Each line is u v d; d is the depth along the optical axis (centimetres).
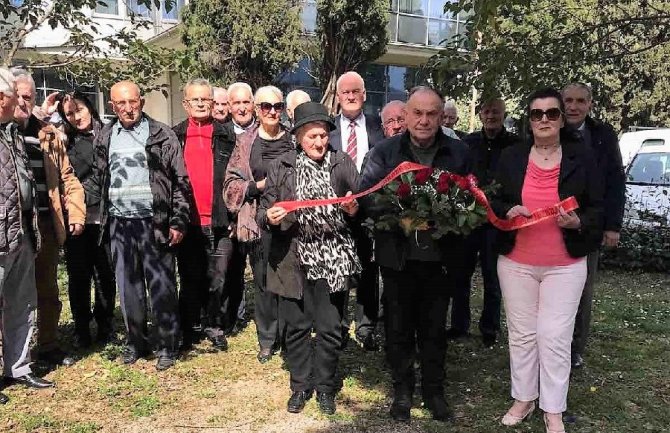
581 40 505
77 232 432
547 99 317
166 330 437
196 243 465
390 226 329
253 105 478
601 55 528
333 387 379
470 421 361
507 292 341
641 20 536
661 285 741
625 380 423
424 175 328
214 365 445
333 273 347
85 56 632
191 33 1111
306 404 379
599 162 397
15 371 400
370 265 453
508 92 509
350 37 1152
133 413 367
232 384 412
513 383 355
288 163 359
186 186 434
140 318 442
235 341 498
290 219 350
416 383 413
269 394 396
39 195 418
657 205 836
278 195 358
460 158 352
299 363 369
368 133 477
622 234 816
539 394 351
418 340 368
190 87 461
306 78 1488
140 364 445
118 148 423
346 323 479
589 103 398
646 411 377
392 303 354
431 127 341
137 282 436
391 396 393
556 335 325
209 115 467
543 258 327
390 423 357
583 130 403
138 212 423
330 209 351
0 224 361
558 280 326
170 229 428
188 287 470
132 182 421
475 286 719
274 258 358
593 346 494
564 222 314
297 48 1134
